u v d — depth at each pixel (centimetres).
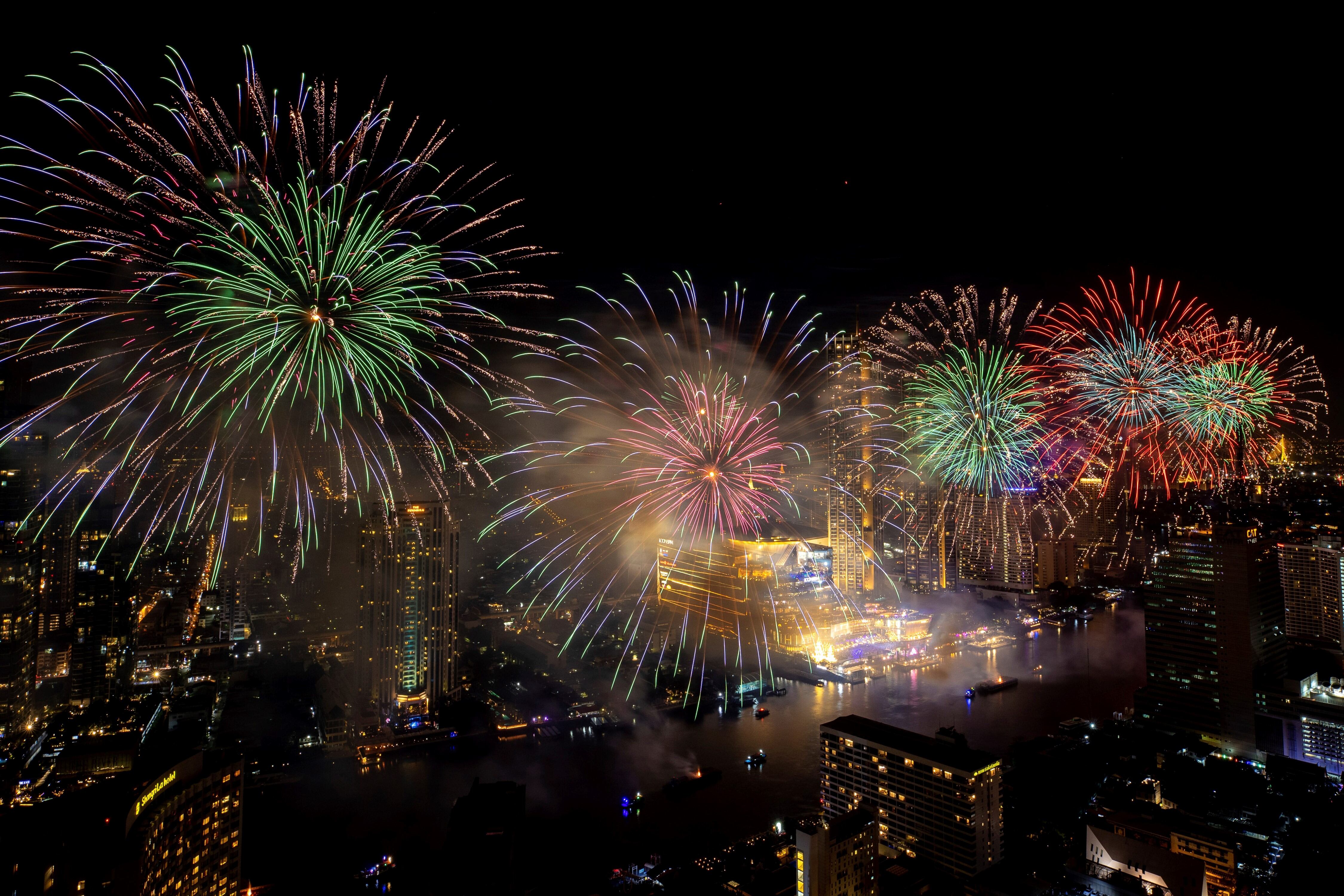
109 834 11981
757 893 17500
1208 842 16962
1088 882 16625
